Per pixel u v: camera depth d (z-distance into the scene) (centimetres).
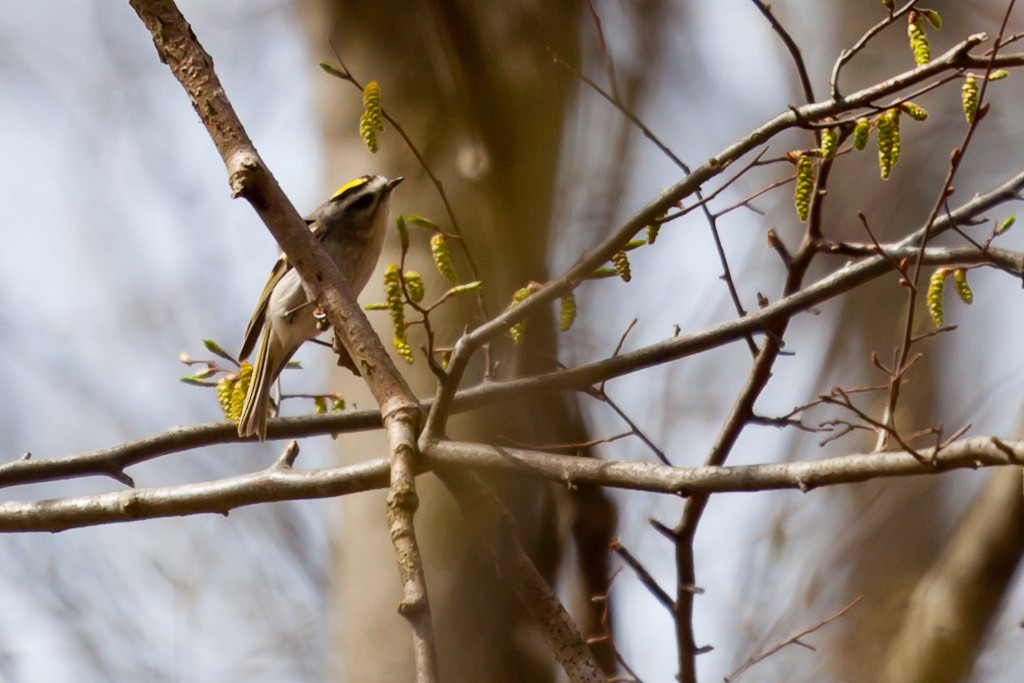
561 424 1059
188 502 828
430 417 704
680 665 862
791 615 1454
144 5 706
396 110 1178
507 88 1121
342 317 674
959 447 591
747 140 680
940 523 1619
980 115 668
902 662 1376
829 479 633
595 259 687
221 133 693
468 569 1073
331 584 1307
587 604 1073
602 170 1396
